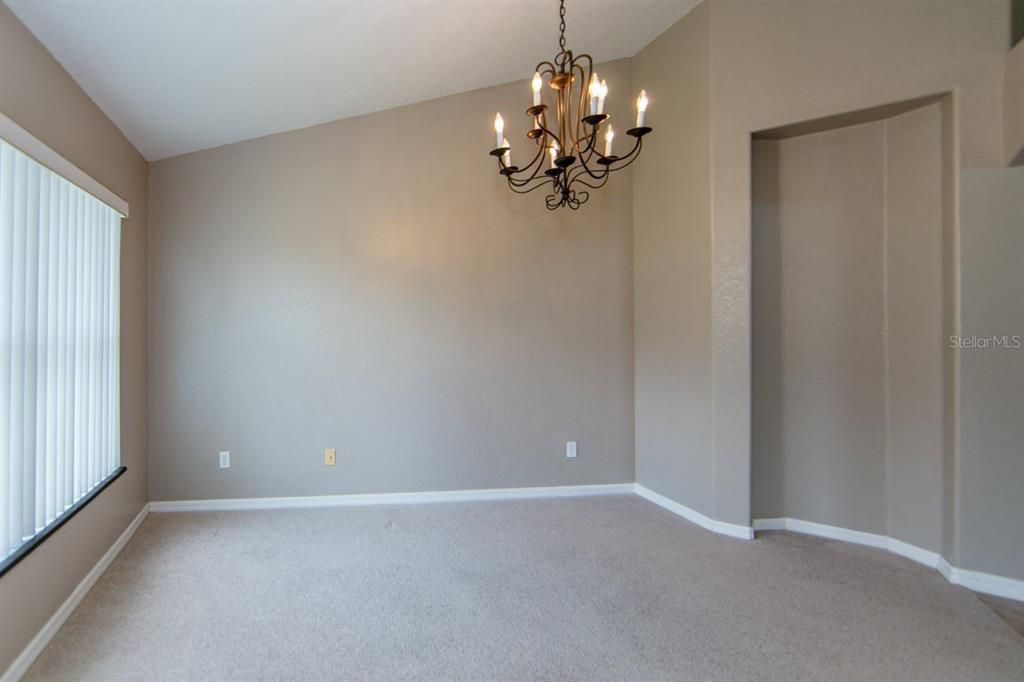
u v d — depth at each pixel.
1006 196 2.24
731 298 2.81
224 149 3.26
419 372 3.42
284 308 3.32
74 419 2.18
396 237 3.40
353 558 2.60
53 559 1.96
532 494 3.52
